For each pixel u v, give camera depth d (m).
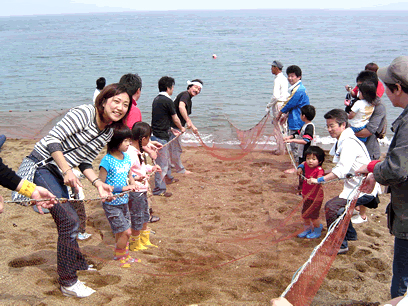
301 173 5.31
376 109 5.44
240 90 20.81
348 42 53.03
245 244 4.62
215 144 10.77
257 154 8.52
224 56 37.47
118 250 4.05
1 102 18.19
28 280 3.58
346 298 3.57
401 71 2.69
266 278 3.83
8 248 4.30
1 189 6.45
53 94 20.45
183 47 48.06
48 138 3.32
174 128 7.54
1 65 32.41
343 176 4.43
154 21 181.88
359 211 5.47
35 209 3.45
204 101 17.80
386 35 68.50
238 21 160.38
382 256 4.41
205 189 6.86
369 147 5.70
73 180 3.21
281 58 35.28
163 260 4.24
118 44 55.00
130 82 5.27
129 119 5.42
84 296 3.35
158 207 6.11
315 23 131.38
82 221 4.39
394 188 2.82
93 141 3.55
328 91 20.14
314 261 2.46
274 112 9.32
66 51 44.72
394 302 1.93
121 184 4.09
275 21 155.25
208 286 3.64
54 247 4.42
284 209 5.39
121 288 3.53
